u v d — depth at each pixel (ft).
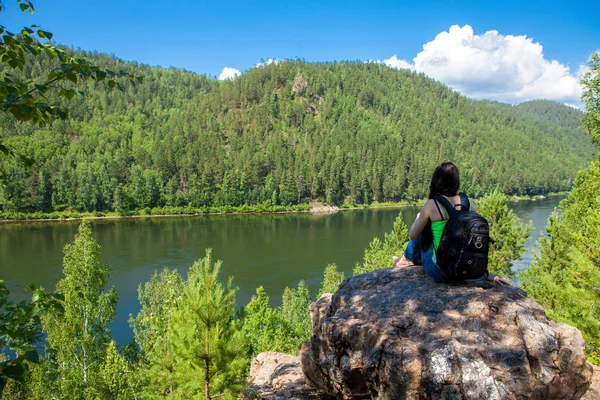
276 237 260.62
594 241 30.63
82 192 354.95
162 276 123.03
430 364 10.50
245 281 165.58
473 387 9.98
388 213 390.21
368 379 11.75
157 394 30.09
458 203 12.89
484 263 12.14
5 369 8.87
